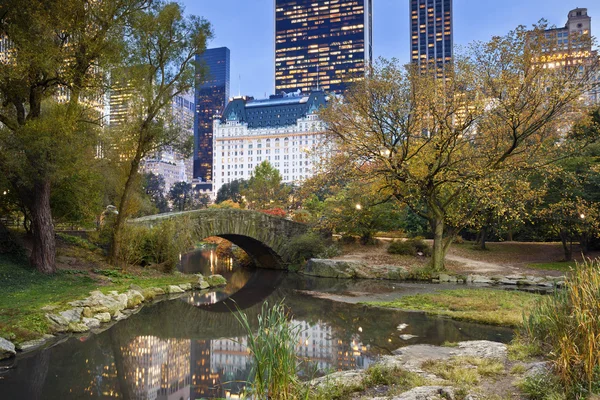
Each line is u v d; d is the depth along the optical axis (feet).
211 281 83.51
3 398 25.96
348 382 24.32
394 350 34.94
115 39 62.80
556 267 95.20
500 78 73.97
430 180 83.35
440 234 90.48
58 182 67.46
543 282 78.54
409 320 47.91
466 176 79.00
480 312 49.26
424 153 87.51
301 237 116.57
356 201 114.11
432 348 33.71
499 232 113.60
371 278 94.38
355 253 113.60
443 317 49.21
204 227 99.25
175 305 60.90
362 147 87.66
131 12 66.90
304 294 71.15
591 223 93.61
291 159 569.64
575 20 397.60
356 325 45.75
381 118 84.23
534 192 81.25
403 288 76.38
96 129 73.20
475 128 87.40
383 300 62.69
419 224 144.36
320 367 31.14
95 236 81.51
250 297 69.51
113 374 31.32
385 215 117.19
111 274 71.26
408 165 83.25
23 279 55.01
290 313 53.72
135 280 72.23
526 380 21.58
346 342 38.60
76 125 61.87
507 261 108.68
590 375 19.04
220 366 34.30
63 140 55.88
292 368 21.02
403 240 119.96
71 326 42.34
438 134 80.28
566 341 21.03
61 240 85.87
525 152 83.66
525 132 76.74
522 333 34.58
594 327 20.65
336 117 89.45
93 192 77.30
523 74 75.97
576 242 122.42
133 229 81.97
